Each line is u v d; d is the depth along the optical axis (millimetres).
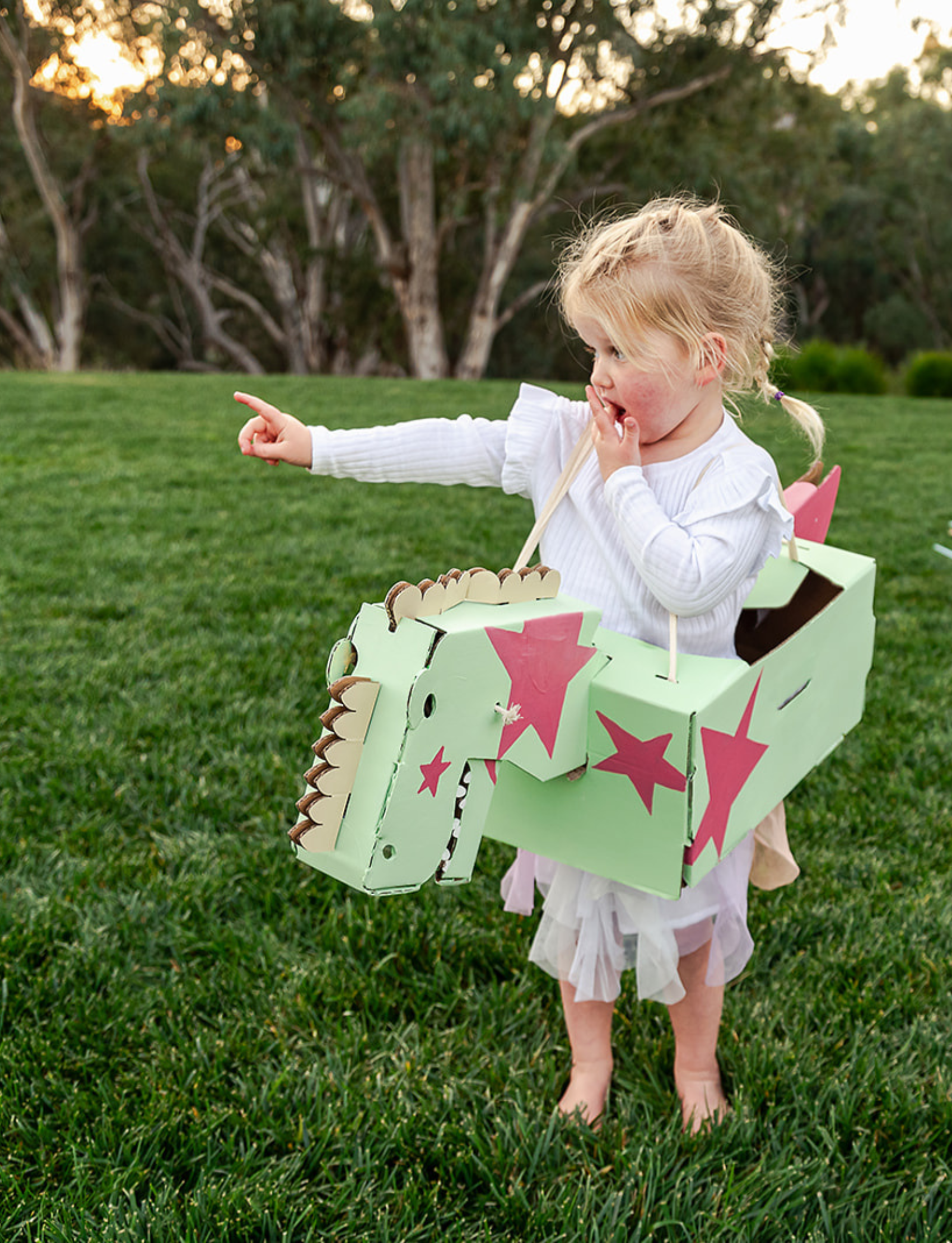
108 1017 2068
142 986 2195
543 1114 1849
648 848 1482
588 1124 1833
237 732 3252
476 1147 1760
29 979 2158
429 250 27125
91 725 3328
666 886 1487
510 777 1577
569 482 1669
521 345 34625
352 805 1248
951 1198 1682
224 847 2660
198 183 32469
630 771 1449
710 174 26875
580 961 1741
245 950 2266
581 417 1752
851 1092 1881
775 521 1589
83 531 6047
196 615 4469
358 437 1805
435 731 1232
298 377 16844
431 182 26391
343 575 5207
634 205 1717
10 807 2826
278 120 23719
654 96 25422
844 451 10234
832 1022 2066
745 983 2221
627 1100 1911
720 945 1789
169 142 25562
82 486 7391
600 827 1518
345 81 22750
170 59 23188
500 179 25812
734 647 1801
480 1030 2061
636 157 27906
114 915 2383
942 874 2596
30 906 2383
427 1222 1646
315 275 30391
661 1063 2002
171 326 35844
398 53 21547
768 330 1647
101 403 12492
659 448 1622
